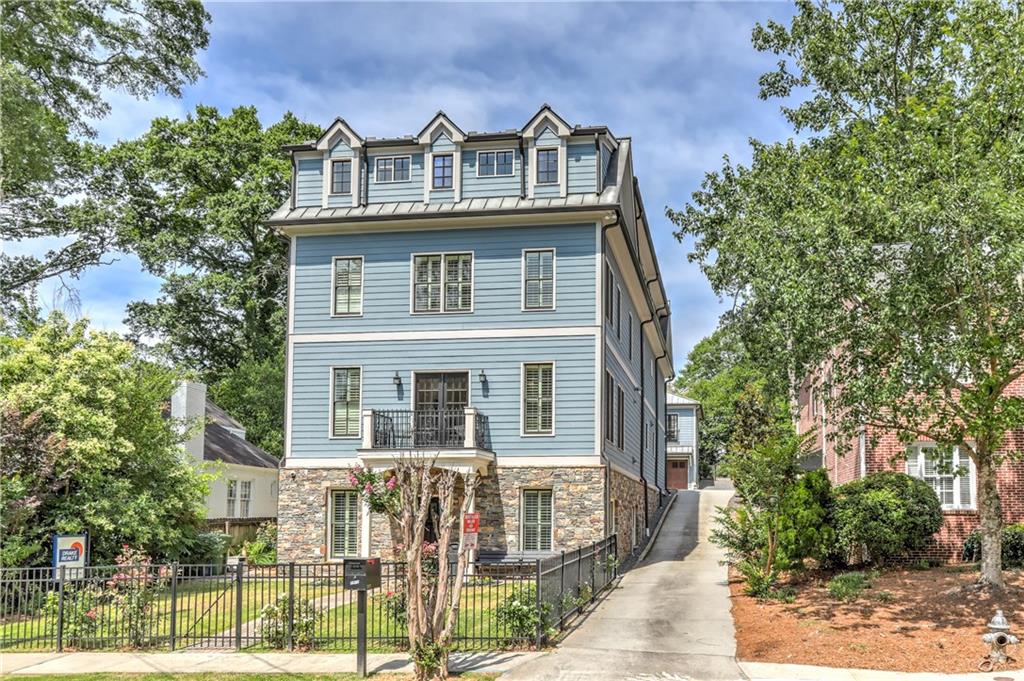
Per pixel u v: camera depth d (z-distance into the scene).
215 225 39.59
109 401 20.34
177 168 39.97
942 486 19.78
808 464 34.25
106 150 38.16
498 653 12.60
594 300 21.47
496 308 21.92
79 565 16.05
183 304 41.03
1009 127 15.35
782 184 23.25
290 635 13.30
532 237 21.95
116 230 36.12
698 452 54.22
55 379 19.92
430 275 22.41
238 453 33.69
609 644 13.16
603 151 22.53
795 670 11.60
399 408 21.98
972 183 12.97
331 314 22.62
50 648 13.67
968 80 17.61
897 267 14.20
